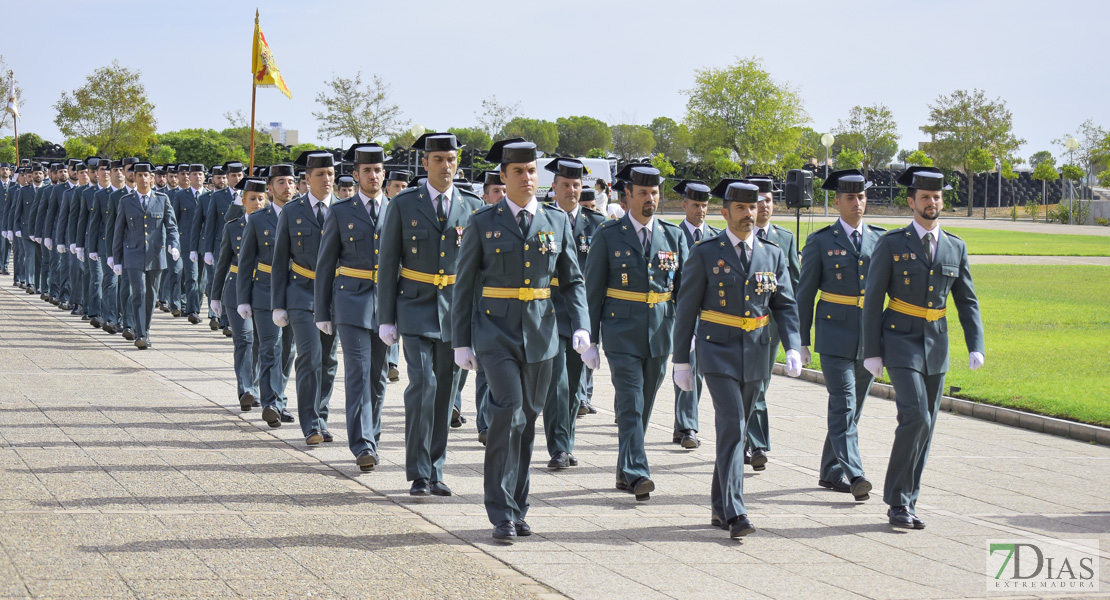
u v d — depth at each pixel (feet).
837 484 27.55
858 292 28.04
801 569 20.86
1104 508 26.09
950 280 25.26
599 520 24.07
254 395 35.37
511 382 22.49
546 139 310.45
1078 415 35.76
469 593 18.49
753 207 23.86
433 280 25.94
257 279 33.76
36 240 69.10
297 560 19.86
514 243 22.84
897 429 24.41
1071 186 231.91
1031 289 84.38
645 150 346.54
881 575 20.59
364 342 28.25
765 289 23.67
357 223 28.86
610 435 34.19
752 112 261.44
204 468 26.89
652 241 27.61
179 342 51.90
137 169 48.42
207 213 57.62
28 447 28.09
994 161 271.69
